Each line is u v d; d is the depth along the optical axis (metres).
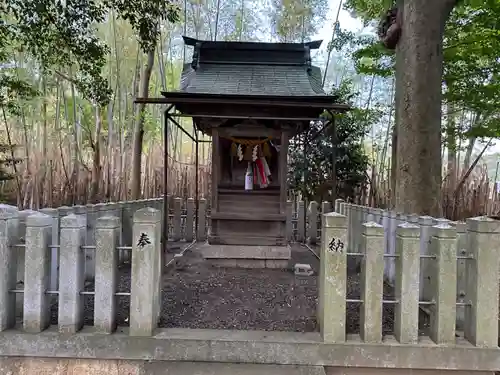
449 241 2.68
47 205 9.20
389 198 8.95
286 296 3.91
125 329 2.83
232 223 5.46
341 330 2.68
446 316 2.67
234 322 3.13
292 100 4.72
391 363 2.65
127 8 6.53
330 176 9.05
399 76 5.46
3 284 2.71
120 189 9.74
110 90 7.53
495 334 2.66
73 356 2.68
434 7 5.14
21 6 5.77
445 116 9.41
